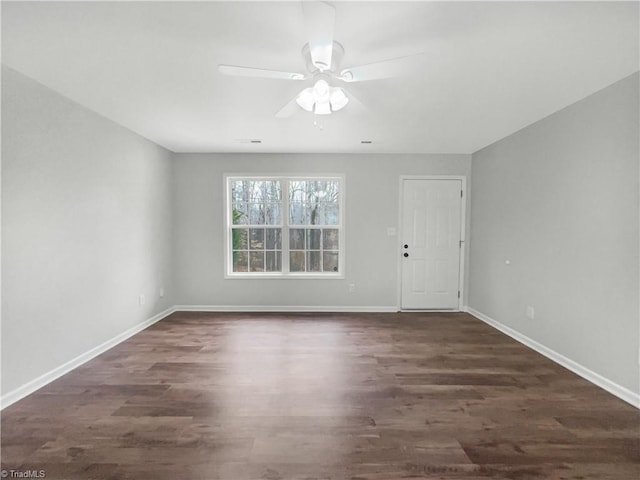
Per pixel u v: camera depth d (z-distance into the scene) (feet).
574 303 9.25
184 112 10.11
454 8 5.21
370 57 6.74
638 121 7.38
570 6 5.15
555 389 8.20
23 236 7.75
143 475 5.32
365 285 15.84
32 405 7.38
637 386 7.43
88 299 9.95
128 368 9.37
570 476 5.35
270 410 7.20
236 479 5.25
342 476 5.33
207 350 10.77
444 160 15.61
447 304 15.94
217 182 15.66
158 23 5.63
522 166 11.66
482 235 14.53
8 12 5.28
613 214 8.01
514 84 8.02
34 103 7.95
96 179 10.26
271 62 6.97
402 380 8.67
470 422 6.81
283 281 15.85
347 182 15.62
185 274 15.84
